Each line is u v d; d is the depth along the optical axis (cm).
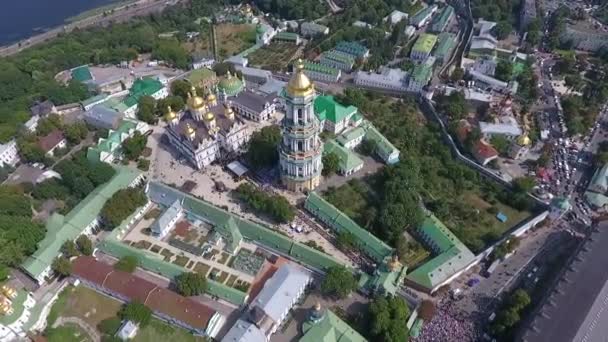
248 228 18162
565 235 18525
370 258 17562
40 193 19800
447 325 15375
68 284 16612
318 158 19562
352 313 15675
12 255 16075
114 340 14525
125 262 16775
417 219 18050
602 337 13600
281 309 14950
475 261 17162
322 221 19150
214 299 16088
